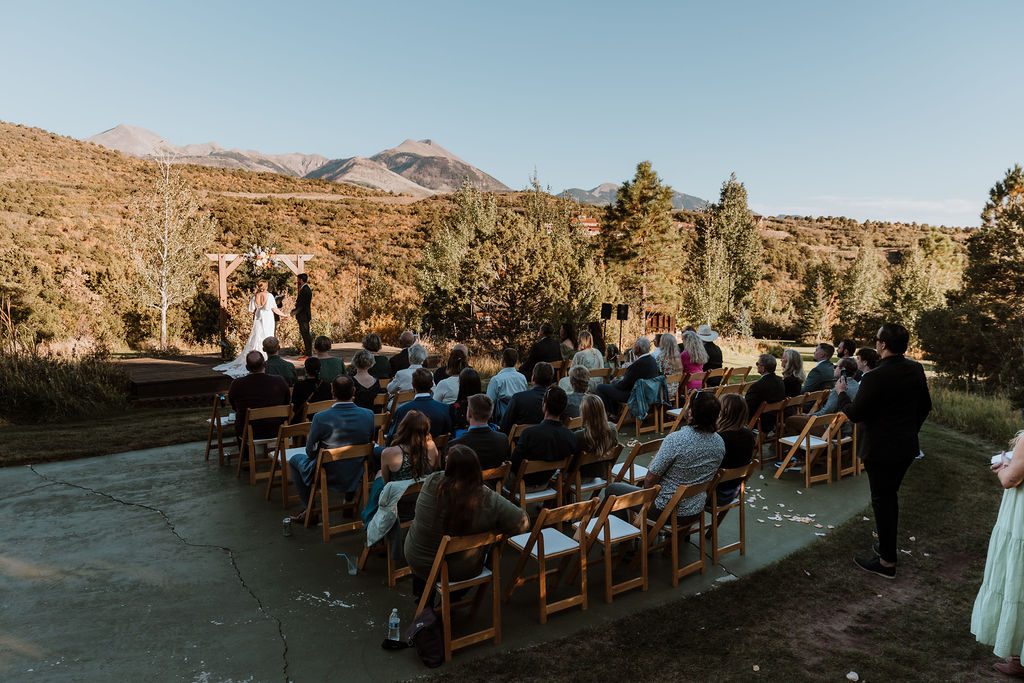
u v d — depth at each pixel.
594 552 4.56
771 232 91.69
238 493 5.54
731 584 4.06
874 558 4.32
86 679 2.91
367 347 7.35
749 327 27.41
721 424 4.35
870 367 6.13
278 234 50.50
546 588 3.89
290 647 3.24
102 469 6.18
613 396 7.64
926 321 14.53
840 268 52.53
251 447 5.65
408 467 3.91
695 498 4.10
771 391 6.43
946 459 7.05
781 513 5.36
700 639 3.39
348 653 3.20
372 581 4.00
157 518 4.93
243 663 3.08
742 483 4.45
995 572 3.04
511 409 5.30
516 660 3.15
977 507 5.46
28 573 3.96
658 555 4.54
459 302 16.44
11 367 8.91
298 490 4.88
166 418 8.63
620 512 4.52
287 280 21.83
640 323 18.92
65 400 8.68
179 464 6.39
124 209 46.41
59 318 15.26
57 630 3.32
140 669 3.01
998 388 12.35
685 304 32.53
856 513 5.37
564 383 7.43
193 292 19.33
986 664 3.18
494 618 3.31
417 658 3.17
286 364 7.13
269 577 4.01
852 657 3.23
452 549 3.06
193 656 3.13
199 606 3.62
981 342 13.15
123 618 3.47
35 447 6.81
